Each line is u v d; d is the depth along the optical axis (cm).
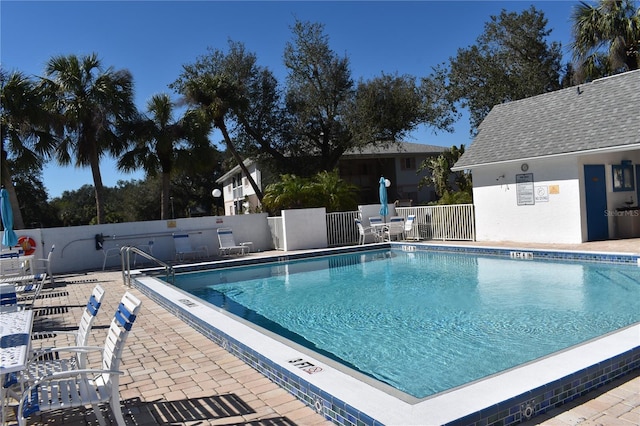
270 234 2008
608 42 2278
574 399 400
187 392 461
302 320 848
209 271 1494
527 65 2742
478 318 777
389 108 2778
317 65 2855
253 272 1470
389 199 3462
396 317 820
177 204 5022
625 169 1583
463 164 1756
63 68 1917
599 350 460
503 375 406
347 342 696
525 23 2758
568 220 1464
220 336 618
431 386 515
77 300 1046
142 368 542
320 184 2155
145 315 836
